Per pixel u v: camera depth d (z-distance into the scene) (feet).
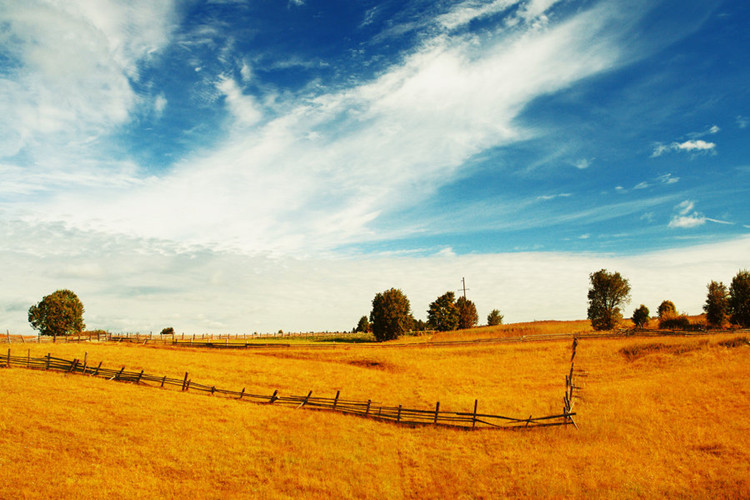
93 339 252.42
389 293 285.84
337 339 300.61
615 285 227.40
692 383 104.32
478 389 125.70
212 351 194.39
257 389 124.16
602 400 100.63
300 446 79.71
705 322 240.73
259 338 305.73
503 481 63.41
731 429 73.97
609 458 67.72
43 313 260.21
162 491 59.62
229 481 64.44
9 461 63.00
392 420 97.71
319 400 109.29
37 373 124.06
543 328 258.37
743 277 223.71
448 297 353.31
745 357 128.26
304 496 60.59
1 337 222.69
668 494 54.49
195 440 79.05
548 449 75.46
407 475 68.18
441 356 171.12
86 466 64.34
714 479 57.11
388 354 177.06
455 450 78.59
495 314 418.72
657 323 266.36
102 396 102.47
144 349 190.19
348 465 71.82
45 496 54.49
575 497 55.93
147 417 89.15
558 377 134.92
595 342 172.04
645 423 81.25
